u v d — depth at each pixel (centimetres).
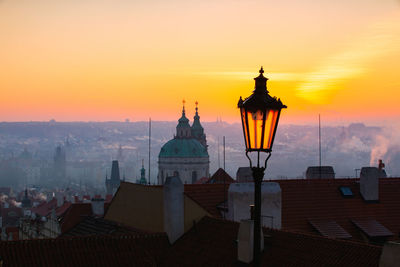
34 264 3716
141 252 4147
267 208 4738
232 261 3700
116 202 5678
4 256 3706
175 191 4444
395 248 2698
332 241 3359
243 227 3556
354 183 5653
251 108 1755
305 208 5269
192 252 4088
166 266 4059
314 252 3338
